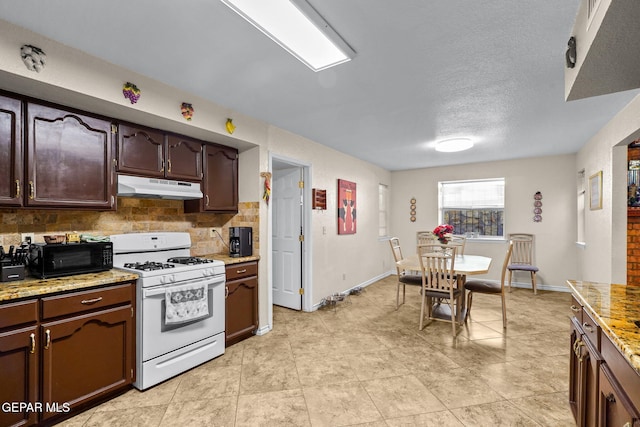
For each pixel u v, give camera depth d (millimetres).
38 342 1744
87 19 1585
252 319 3168
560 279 4973
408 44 1824
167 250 2936
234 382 2309
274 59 1986
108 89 2012
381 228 6289
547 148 4500
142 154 2508
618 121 3008
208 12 1530
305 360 2660
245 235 3148
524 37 1755
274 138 3438
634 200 3145
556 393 2152
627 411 974
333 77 2248
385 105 2797
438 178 6016
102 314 2018
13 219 2139
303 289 4070
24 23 1619
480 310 4016
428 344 2977
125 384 2141
